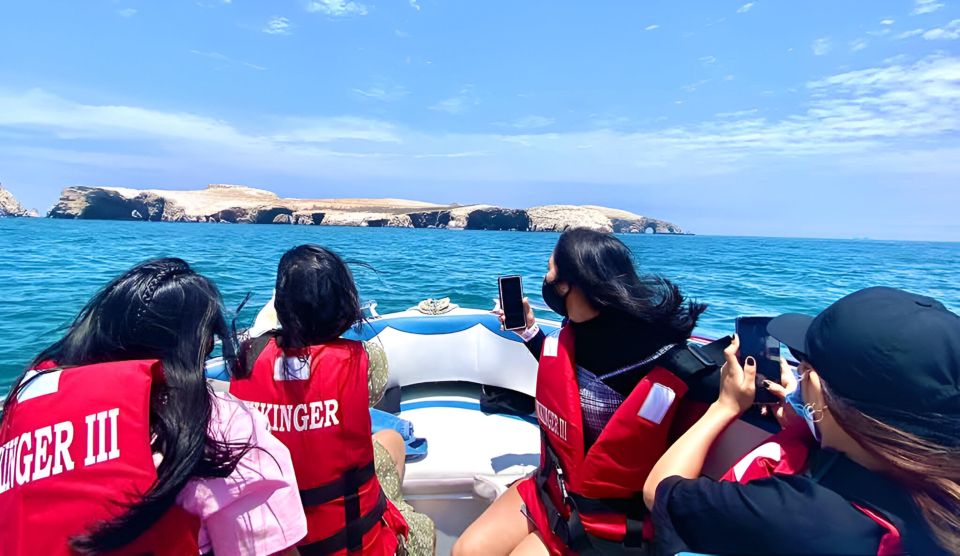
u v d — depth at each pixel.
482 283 14.52
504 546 1.90
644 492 1.42
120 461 0.96
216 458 1.07
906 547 0.89
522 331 2.44
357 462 1.58
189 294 1.15
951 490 0.87
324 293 1.59
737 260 25.42
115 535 0.93
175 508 1.05
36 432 0.98
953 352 0.89
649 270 1.79
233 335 1.34
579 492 1.73
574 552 1.72
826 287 14.66
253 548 1.14
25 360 6.85
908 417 0.90
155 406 1.06
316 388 1.52
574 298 1.76
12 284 12.70
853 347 0.96
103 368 1.04
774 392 1.61
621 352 1.73
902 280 17.08
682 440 1.43
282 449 1.25
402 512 1.96
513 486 2.10
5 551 0.93
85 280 13.56
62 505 0.93
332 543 1.54
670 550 1.16
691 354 1.68
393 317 3.95
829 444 1.07
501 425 3.41
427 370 3.83
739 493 1.04
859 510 0.92
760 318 1.67
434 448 3.11
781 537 0.95
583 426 1.81
